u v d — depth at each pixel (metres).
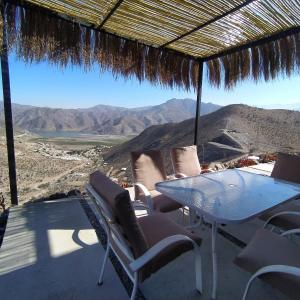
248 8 2.38
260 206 1.78
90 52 2.94
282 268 1.13
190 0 2.28
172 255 1.45
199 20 2.69
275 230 2.22
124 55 3.25
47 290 1.63
